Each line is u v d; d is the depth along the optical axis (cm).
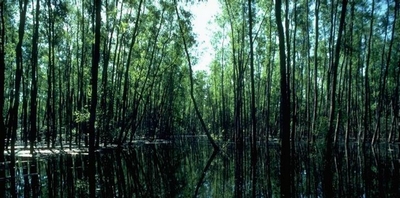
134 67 3969
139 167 2295
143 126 7131
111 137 3969
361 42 4212
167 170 2159
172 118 6638
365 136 3553
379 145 3709
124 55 3919
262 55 4209
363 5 3566
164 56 4306
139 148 3994
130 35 3697
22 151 3077
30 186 1530
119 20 3450
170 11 3531
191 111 9844
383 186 1429
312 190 1365
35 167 2112
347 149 3158
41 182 1631
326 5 3553
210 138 3528
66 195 1354
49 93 3328
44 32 3183
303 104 5316
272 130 5794
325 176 1727
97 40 2030
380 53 4466
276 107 5628
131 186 1593
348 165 2134
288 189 1401
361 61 4456
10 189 1455
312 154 2819
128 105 4891
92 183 1642
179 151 3650
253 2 3459
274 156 2847
